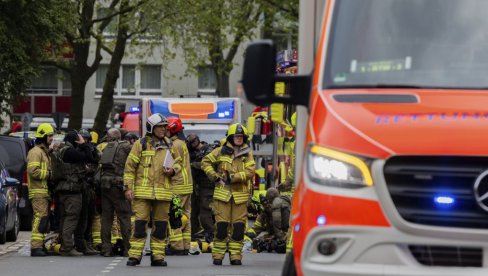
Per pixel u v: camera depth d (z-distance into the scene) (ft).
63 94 392.47
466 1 51.01
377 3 50.98
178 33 259.60
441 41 49.67
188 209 112.37
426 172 43.19
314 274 43.93
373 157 43.37
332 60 49.39
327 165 44.14
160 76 390.01
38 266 96.07
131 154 94.02
